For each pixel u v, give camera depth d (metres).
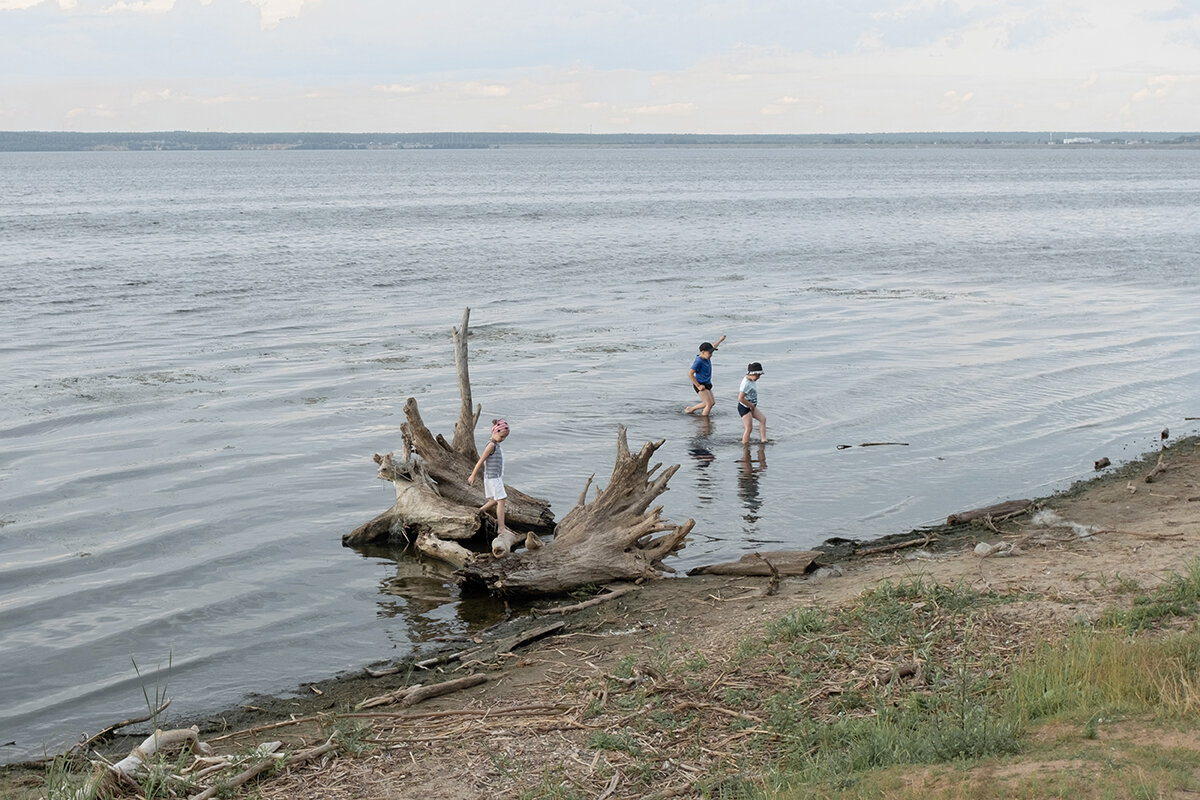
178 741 8.62
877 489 17.39
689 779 7.73
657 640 11.05
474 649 11.47
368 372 26.41
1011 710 8.04
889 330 32.72
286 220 80.94
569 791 7.58
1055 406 22.92
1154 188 139.00
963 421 21.73
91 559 14.48
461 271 49.03
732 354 28.86
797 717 8.55
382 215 87.38
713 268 50.94
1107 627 9.88
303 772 8.21
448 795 7.70
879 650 9.80
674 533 13.92
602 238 67.06
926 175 193.75
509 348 29.88
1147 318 35.12
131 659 11.55
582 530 13.88
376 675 10.95
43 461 18.84
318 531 15.76
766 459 19.12
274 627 12.40
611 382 25.39
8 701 10.60
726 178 180.62
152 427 21.12
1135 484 16.92
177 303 38.12
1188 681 7.96
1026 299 40.03
